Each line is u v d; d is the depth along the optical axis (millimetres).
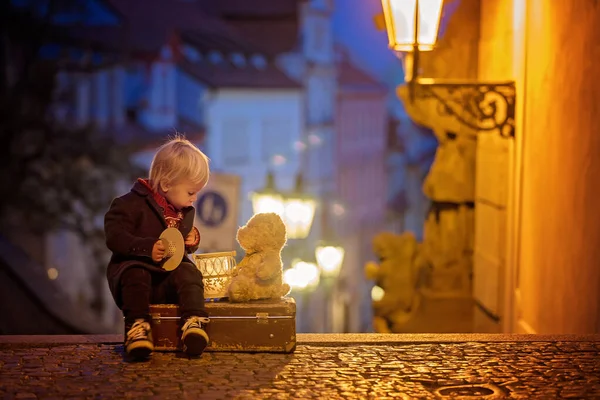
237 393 4824
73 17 41875
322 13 62906
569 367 5312
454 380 5070
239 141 55156
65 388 4871
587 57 6762
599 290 6477
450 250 10438
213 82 52938
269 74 56656
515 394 4855
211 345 5527
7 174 22875
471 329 10398
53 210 23859
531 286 8234
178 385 4934
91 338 5820
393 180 77250
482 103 9273
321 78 62031
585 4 6809
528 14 8375
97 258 25562
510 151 8914
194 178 5523
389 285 10500
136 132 43000
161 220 5543
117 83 42875
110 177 24625
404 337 5871
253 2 60406
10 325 12625
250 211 55125
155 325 5500
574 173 7027
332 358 5453
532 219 8211
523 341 5840
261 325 5523
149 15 48375
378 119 76938
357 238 72500
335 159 65312
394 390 4902
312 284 20312
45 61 24375
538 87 8039
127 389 4867
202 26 55031
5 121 22922
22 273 13320
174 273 5531
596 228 6535
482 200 9945
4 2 24734
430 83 8617
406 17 8281
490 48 9773
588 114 6730
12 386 4898
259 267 5551
